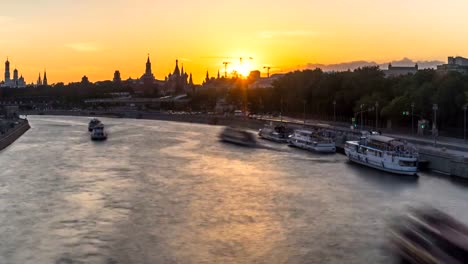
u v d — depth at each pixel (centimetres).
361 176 14750
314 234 9269
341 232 9369
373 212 10662
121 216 10500
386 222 9925
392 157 15138
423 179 14300
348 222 9969
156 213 10706
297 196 12138
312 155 19438
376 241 8875
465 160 14662
